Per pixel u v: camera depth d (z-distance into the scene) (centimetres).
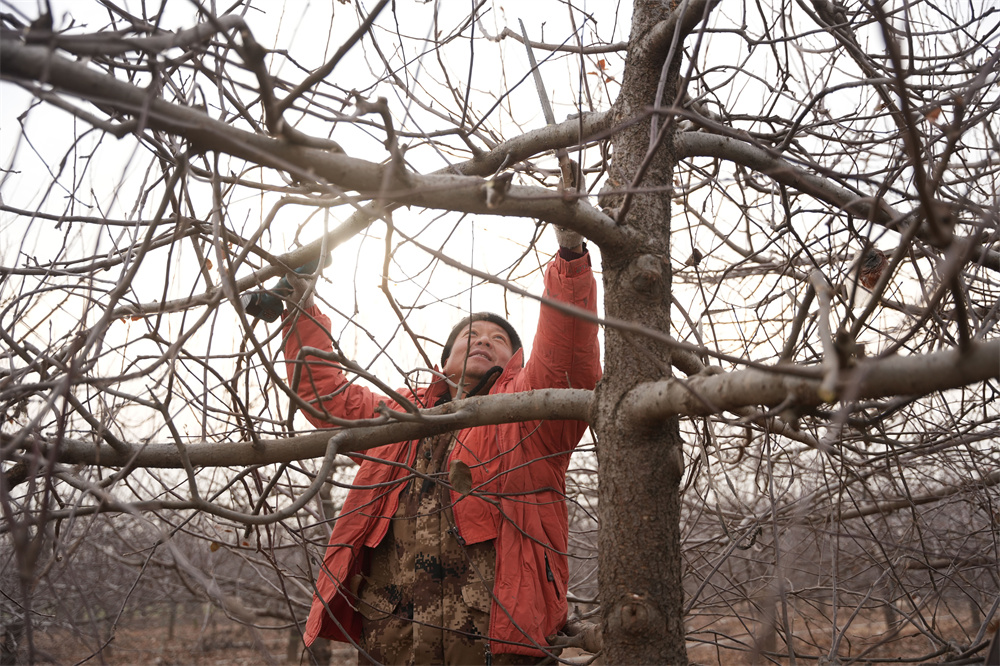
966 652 249
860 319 136
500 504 236
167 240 191
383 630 245
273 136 149
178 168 159
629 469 180
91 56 148
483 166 238
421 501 250
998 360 114
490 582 235
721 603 289
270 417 254
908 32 198
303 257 242
